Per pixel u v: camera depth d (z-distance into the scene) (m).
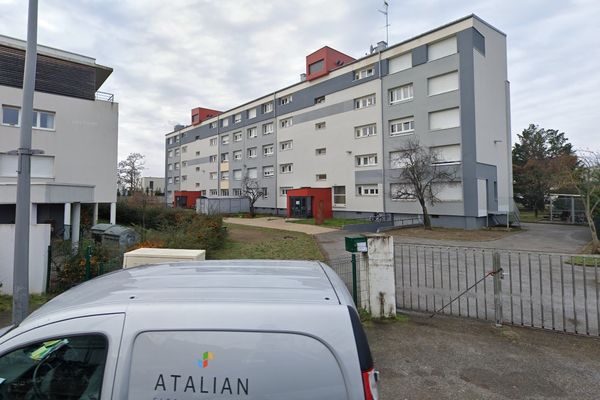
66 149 19.62
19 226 4.52
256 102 41.47
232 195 45.97
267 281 2.01
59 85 19.67
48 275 7.29
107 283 2.06
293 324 1.61
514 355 4.22
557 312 5.88
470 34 22.30
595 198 16.25
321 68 33.03
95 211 20.42
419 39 24.81
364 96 29.06
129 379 1.55
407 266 10.28
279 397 1.52
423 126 24.56
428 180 22.17
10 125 18.08
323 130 32.66
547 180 30.61
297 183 35.59
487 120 23.66
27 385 1.63
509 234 19.33
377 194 27.81
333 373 1.55
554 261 10.99
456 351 4.34
